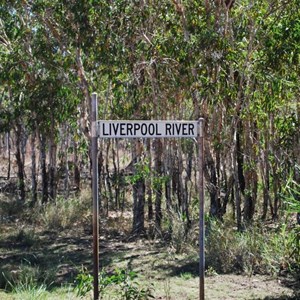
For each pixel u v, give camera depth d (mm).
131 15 11188
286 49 10305
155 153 12906
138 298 7398
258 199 14906
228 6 10977
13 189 20156
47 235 13148
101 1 11156
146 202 14930
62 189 20234
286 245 9070
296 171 11281
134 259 10617
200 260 6609
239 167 12969
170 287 8609
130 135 6422
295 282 8727
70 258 10836
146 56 11016
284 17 10570
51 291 8141
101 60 11516
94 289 6461
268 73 10523
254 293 8219
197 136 6594
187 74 10695
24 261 10531
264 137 12484
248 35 11188
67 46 12234
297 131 10867
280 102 11297
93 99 6367
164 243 11898
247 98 10906
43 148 16812
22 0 12125
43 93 13234
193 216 13055
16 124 17469
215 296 8094
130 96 11836
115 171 16016
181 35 10945
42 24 12312
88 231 13617
